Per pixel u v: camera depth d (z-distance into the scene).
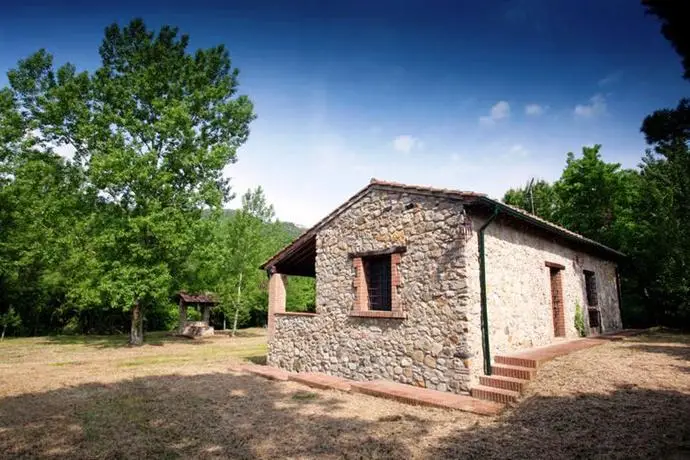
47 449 5.62
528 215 9.36
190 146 21.30
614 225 19.59
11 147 22.27
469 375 7.79
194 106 21.97
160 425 6.66
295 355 11.82
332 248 11.30
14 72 20.38
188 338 24.84
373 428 6.33
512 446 5.34
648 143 6.76
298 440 5.88
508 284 9.45
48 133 20.55
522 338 9.64
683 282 15.02
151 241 19.58
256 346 20.16
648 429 5.38
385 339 9.48
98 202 20.48
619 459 4.70
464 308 8.05
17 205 23.31
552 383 7.46
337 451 5.43
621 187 20.66
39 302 28.23
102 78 20.58
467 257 8.25
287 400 8.27
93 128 19.08
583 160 21.66
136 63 21.25
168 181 20.11
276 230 34.41
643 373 7.70
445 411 7.07
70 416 7.20
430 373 8.44
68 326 29.39
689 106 6.24
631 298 18.72
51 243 20.81
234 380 10.56
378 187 10.23
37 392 9.15
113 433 6.27
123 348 19.14
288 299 31.97
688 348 10.41
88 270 19.14
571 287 12.63
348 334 10.39
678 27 5.75
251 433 6.21
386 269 10.19
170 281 19.62
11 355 16.52
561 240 12.35
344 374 10.30
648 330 15.44
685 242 14.86
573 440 5.33
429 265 8.83
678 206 15.16
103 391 9.24
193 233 19.75
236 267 26.70
